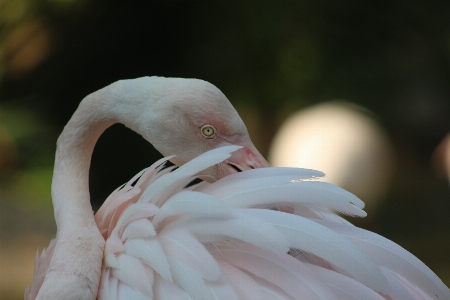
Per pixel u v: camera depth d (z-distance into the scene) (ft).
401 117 42.63
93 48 39.40
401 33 41.16
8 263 24.84
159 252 8.43
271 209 9.00
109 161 40.19
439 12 41.14
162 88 11.17
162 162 9.96
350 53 40.96
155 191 9.11
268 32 39.09
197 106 10.94
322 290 7.88
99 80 40.37
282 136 37.81
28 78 39.45
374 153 35.76
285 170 9.07
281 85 40.40
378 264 8.28
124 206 10.23
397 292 8.09
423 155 42.47
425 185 38.42
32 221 30.35
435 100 42.86
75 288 9.02
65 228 10.18
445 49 41.86
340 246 7.74
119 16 38.81
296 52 40.01
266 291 8.11
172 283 8.36
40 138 37.42
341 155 35.40
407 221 34.60
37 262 10.73
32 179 35.50
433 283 8.32
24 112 37.83
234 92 40.09
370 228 34.60
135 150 40.40
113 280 9.02
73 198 10.91
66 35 38.63
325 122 36.73
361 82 41.16
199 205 8.39
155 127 11.11
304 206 9.41
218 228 8.27
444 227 33.76
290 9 39.27
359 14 40.50
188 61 40.24
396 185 37.14
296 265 8.20
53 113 39.81
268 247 7.77
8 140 36.37
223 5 39.09
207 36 39.58
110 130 40.42
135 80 11.50
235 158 11.07
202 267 8.06
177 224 8.85
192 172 8.73
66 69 39.47
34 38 38.42
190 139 11.04
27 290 10.87
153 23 39.81
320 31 40.09
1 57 38.29
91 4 37.60
